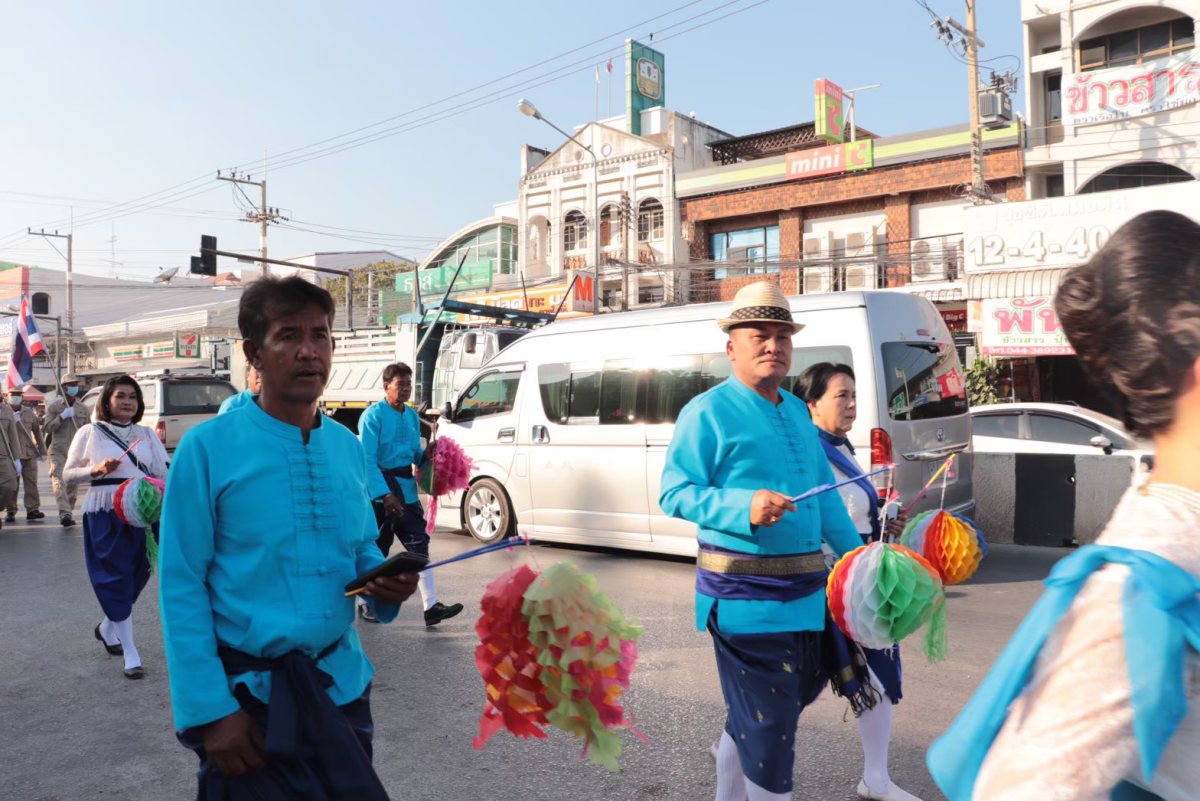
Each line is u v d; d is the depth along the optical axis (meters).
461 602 7.16
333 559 2.21
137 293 57.31
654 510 8.35
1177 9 18.61
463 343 16.48
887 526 3.97
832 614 2.68
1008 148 21.48
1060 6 20.16
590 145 30.62
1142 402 1.06
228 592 2.09
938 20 17.95
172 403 15.66
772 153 30.83
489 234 34.91
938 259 20.38
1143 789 1.01
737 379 3.06
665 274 28.22
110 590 5.36
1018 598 7.03
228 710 1.98
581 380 8.99
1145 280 1.04
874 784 3.58
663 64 32.25
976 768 1.08
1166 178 19.08
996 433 10.02
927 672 5.22
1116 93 19.30
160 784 3.92
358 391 18.97
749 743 2.75
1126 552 1.00
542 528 9.24
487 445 9.73
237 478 2.12
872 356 7.28
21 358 15.73
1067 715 0.99
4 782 3.93
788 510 2.63
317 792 1.98
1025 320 16.94
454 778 3.89
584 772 3.93
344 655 2.23
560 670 1.91
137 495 4.95
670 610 6.70
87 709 4.85
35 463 12.59
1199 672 0.96
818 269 24.94
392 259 52.59
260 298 2.21
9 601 7.38
